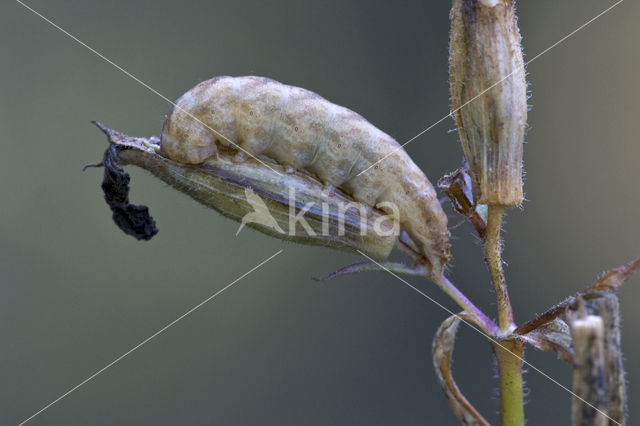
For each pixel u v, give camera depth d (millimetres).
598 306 125
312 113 131
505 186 129
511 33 127
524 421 131
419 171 132
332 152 132
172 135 132
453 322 133
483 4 127
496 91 127
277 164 134
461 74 128
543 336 130
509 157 129
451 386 133
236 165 133
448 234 132
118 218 136
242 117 131
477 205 132
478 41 127
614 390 124
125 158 134
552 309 128
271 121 132
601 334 123
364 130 132
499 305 131
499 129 128
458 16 128
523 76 128
